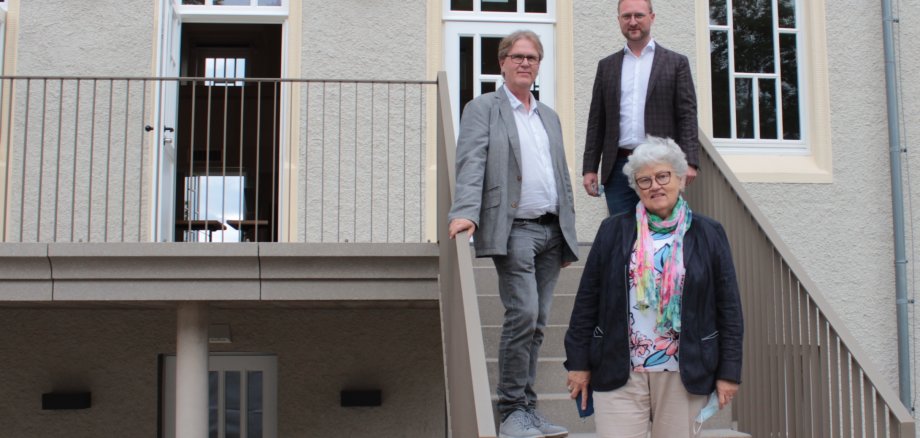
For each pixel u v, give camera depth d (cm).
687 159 430
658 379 300
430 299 496
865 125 664
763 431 401
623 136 445
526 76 385
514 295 371
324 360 625
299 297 494
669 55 444
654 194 304
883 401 325
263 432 634
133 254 486
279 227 617
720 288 303
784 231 644
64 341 618
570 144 639
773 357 395
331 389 623
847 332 349
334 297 494
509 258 373
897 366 646
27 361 616
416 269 495
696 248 303
